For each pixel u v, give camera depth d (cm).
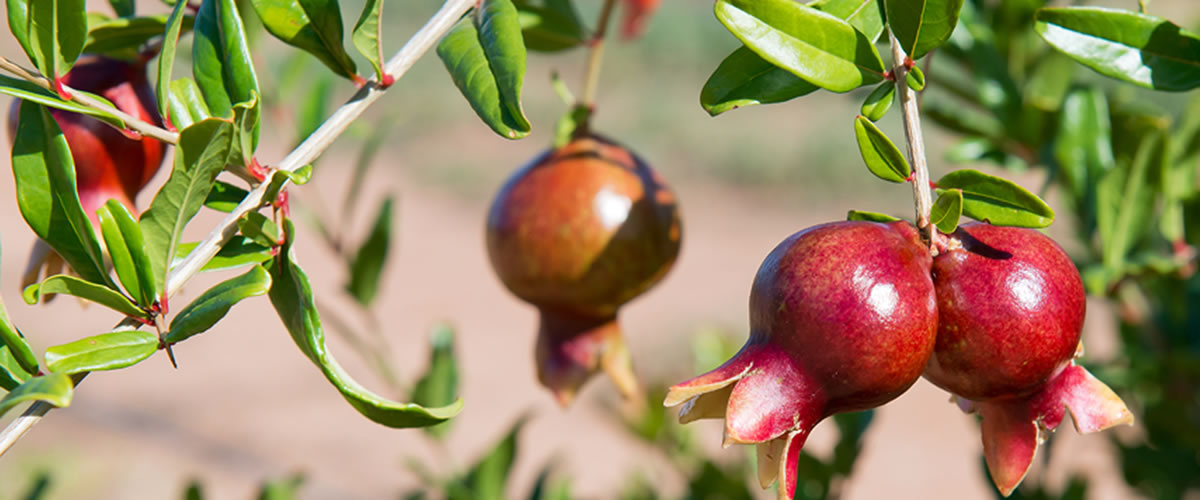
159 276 79
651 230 95
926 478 379
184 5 81
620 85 804
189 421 410
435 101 773
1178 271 100
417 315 505
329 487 361
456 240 601
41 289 78
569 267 95
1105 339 257
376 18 81
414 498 121
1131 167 99
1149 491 121
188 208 79
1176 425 112
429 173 684
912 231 80
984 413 82
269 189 80
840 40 79
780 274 79
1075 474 116
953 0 78
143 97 86
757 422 78
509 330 499
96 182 85
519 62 79
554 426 416
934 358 80
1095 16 84
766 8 79
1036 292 79
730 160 681
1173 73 83
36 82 79
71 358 78
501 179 675
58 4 78
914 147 79
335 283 119
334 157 701
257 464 380
